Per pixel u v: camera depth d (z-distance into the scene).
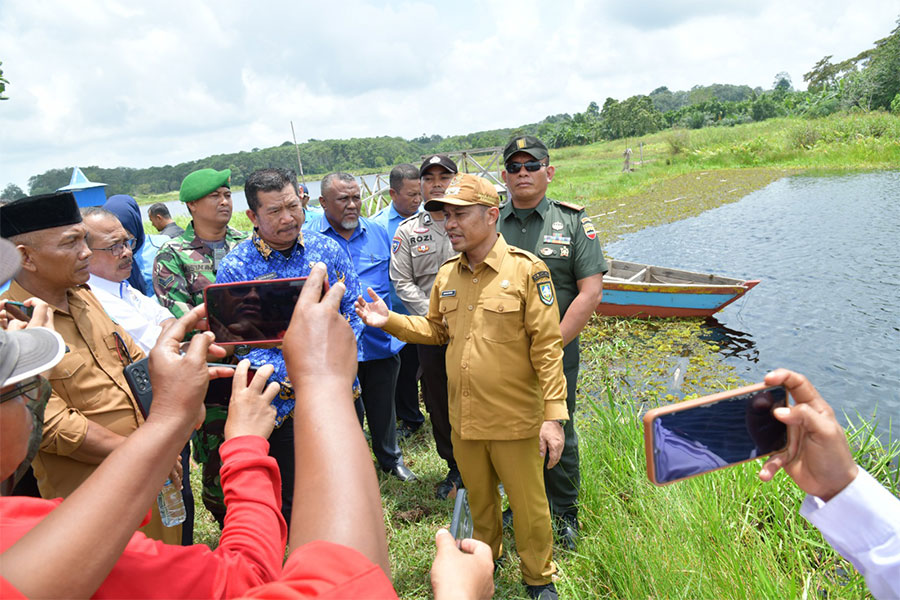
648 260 11.88
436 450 4.34
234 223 15.84
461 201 2.54
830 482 1.04
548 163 3.25
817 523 1.06
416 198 4.52
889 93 44.06
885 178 20.25
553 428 2.55
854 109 43.91
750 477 3.49
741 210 16.67
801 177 22.95
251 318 1.48
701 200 19.31
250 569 0.82
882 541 1.00
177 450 0.72
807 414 1.01
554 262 3.20
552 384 2.55
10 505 0.72
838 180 21.03
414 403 4.68
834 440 1.01
